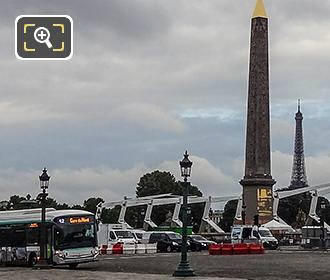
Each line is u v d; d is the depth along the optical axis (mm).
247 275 32781
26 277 31922
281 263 44094
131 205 124438
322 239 76875
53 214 41281
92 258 41312
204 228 121562
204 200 122188
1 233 45438
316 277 31297
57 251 40438
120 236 75000
